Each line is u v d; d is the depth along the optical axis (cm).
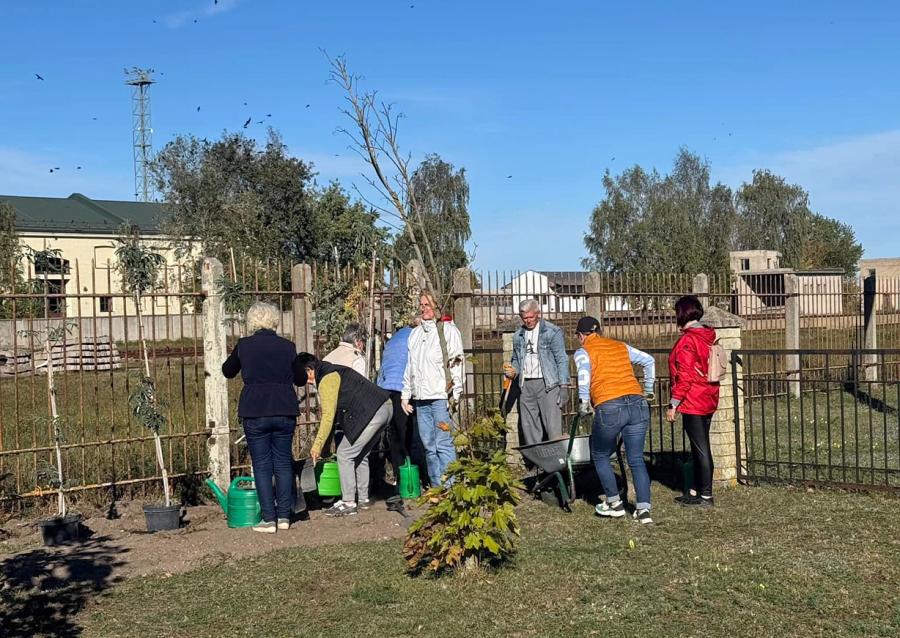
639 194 6644
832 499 835
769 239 7562
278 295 953
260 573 647
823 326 1767
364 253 1020
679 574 611
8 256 835
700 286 1514
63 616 566
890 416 1380
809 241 7444
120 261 809
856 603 548
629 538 715
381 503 880
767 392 1630
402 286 1020
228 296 872
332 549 706
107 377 1575
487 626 527
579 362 779
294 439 962
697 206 7031
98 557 691
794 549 668
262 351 770
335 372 820
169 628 544
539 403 904
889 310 1883
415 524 613
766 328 1666
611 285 1394
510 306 1239
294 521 809
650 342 1433
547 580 603
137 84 5459
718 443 913
